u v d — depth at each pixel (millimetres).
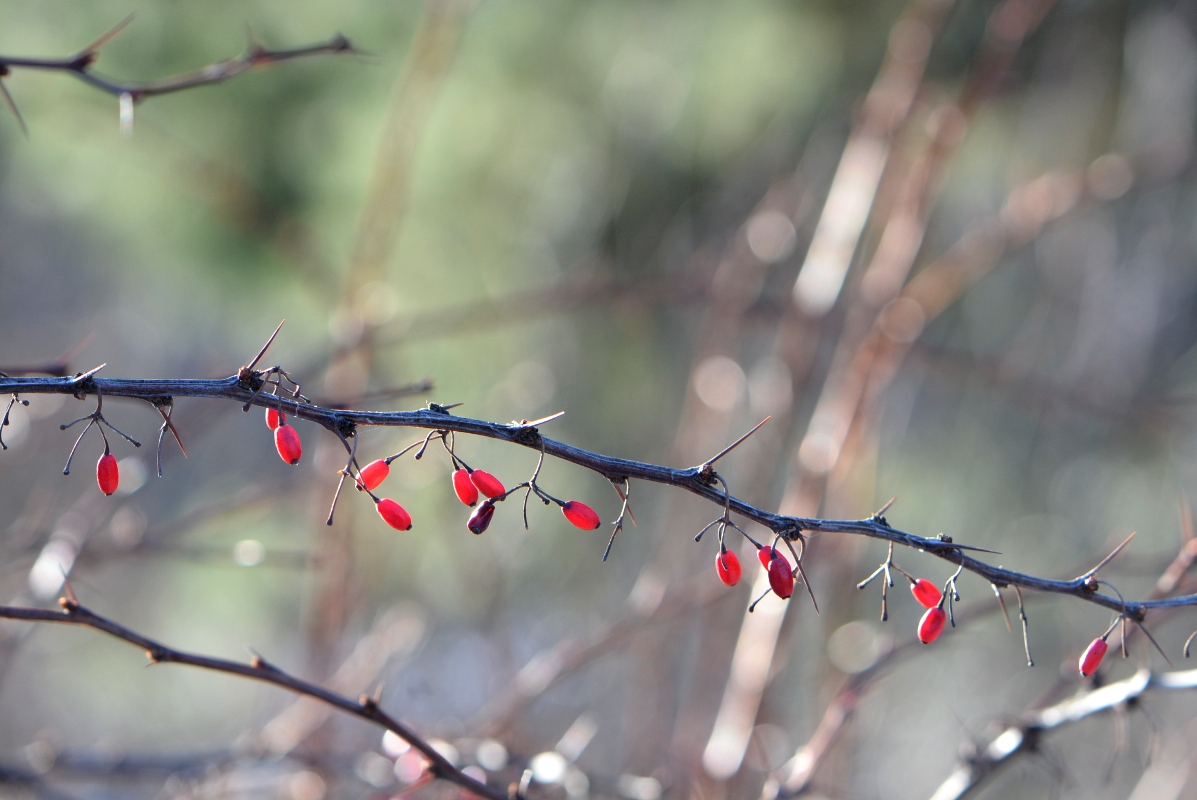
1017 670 2949
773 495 2051
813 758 1300
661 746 1760
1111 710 1222
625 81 2547
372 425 1120
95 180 2379
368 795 1522
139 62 2193
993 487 3006
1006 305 2949
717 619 1733
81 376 1108
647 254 2795
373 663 1709
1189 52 2459
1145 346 2750
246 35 2207
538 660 1713
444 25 1797
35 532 1559
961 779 1251
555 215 2730
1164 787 1947
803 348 1753
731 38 2428
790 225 2010
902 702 2971
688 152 2674
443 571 2633
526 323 2756
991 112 2553
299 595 3115
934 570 2922
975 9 2273
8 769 1318
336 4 2283
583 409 2951
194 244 2488
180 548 1511
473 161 2582
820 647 1890
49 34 2129
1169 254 2816
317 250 2365
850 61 2477
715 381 1961
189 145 2262
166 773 1372
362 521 2205
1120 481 2893
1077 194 1948
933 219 2398
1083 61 2568
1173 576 1239
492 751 1321
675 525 1901
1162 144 2131
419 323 2098
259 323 2729
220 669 1169
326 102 2285
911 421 3025
